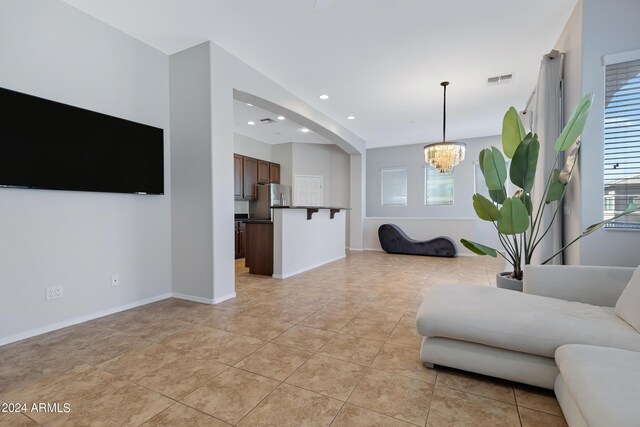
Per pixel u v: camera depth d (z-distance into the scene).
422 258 6.29
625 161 2.32
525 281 2.24
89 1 2.57
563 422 1.41
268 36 3.09
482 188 7.34
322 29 2.97
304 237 5.06
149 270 3.27
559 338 1.50
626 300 1.66
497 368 1.67
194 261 3.32
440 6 2.63
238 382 1.75
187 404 1.56
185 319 2.77
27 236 2.38
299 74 3.92
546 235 2.94
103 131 2.81
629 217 2.30
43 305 2.46
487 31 3.00
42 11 2.46
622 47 2.30
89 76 2.76
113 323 2.67
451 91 4.48
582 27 2.43
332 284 4.08
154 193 3.25
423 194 7.89
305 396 1.62
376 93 4.54
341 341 2.30
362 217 7.58
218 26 2.93
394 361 1.99
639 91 2.27
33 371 1.87
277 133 6.84
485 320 1.68
